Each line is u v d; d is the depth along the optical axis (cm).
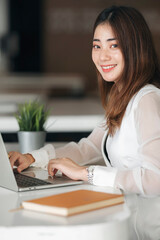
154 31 962
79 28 967
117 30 184
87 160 227
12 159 202
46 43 964
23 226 122
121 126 185
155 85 188
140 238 171
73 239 122
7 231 122
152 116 170
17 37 910
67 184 175
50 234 122
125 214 132
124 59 186
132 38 184
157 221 174
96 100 600
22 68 948
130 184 167
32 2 943
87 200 138
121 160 186
